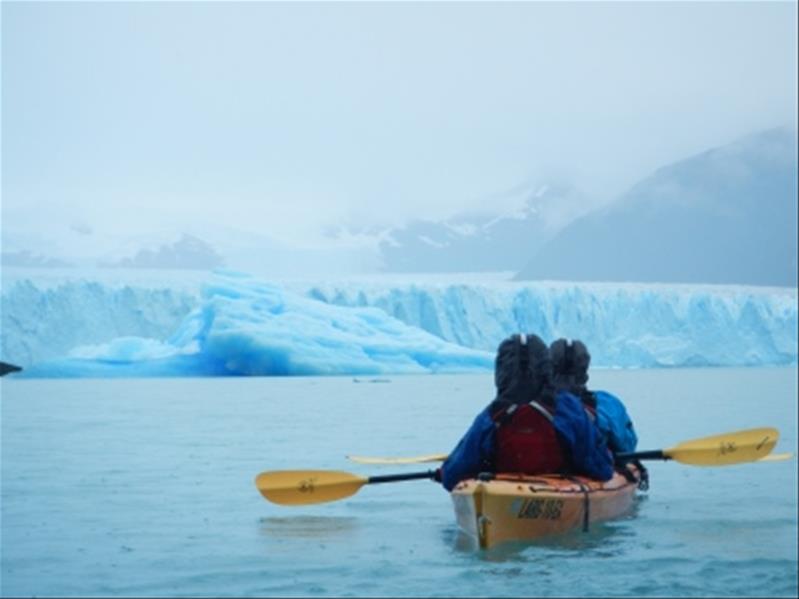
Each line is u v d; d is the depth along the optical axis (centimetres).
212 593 614
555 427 793
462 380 4809
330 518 878
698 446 898
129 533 808
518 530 746
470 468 803
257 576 656
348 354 5312
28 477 1161
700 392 3453
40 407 2689
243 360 5100
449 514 898
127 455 1402
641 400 2945
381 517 883
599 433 829
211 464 1293
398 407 2641
